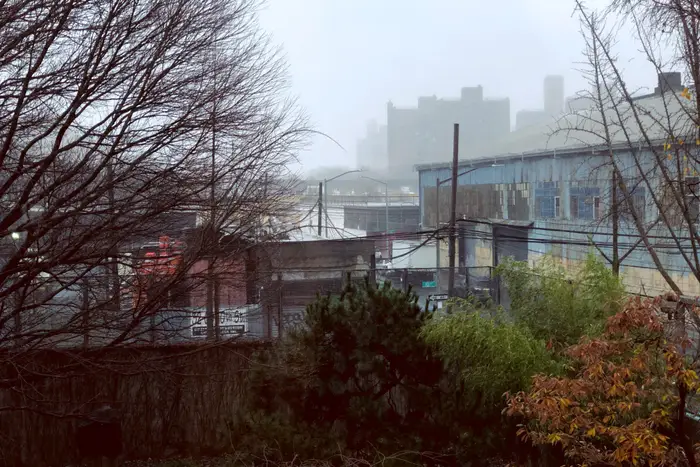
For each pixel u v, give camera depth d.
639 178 12.59
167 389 15.59
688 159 8.79
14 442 15.02
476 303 12.50
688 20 8.14
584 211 32.81
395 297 11.67
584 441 8.41
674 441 7.52
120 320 12.90
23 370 11.62
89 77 10.24
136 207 11.62
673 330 7.34
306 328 12.30
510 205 41.31
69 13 10.25
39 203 12.05
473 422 10.83
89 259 12.01
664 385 7.61
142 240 13.74
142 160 11.81
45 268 10.69
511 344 10.66
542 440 8.95
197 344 15.13
